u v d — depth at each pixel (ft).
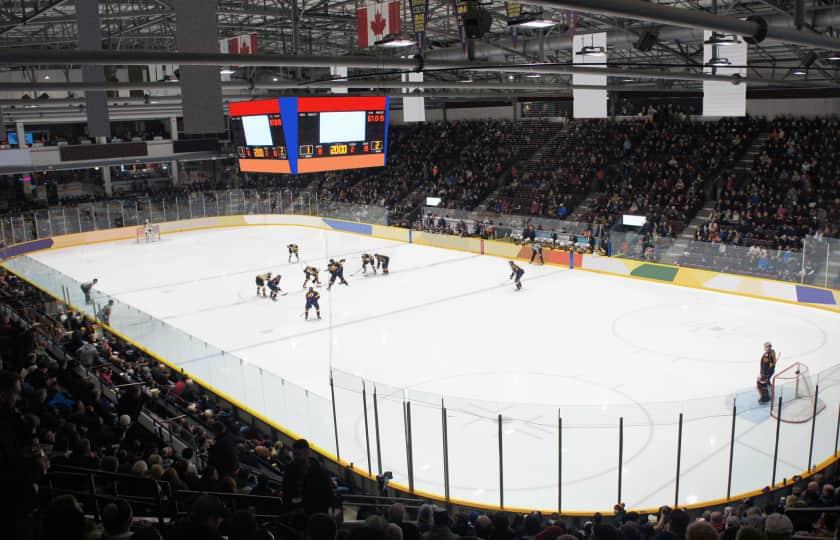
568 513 41.32
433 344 76.84
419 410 55.36
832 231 95.55
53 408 36.24
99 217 146.92
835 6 66.80
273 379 52.90
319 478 23.15
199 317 90.84
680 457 44.62
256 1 101.55
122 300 100.17
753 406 50.49
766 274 91.81
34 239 137.08
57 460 27.91
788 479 43.65
